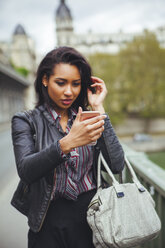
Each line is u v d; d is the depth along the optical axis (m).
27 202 1.00
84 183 0.99
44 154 0.77
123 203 0.89
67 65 0.89
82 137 0.76
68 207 0.97
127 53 33.69
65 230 0.96
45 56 0.93
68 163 0.94
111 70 33.59
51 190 0.90
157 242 1.64
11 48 44.03
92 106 1.05
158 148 28.22
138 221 0.87
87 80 0.99
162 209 1.50
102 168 1.07
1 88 20.58
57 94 0.91
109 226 0.87
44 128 0.95
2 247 2.21
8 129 17.12
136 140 29.84
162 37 56.31
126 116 35.66
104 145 0.99
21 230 2.58
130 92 33.91
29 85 35.81
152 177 1.56
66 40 67.00
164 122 35.88
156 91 33.47
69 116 1.02
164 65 33.06
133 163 1.98
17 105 28.41
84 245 0.98
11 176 4.96
